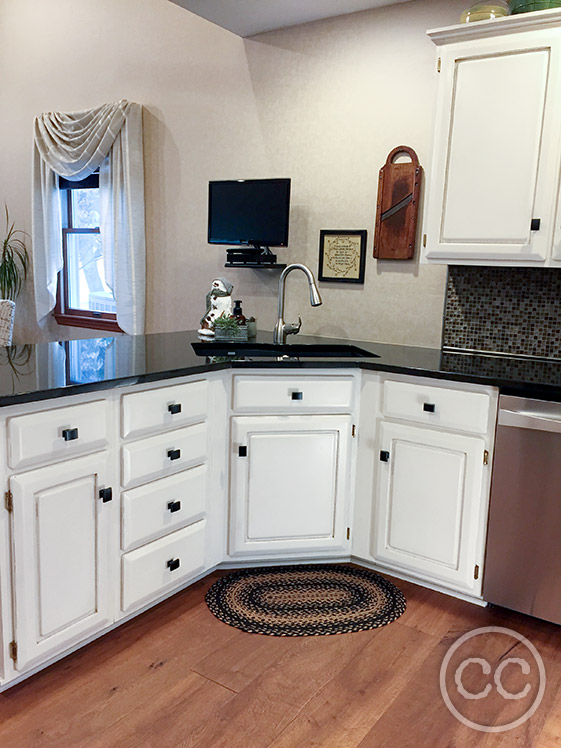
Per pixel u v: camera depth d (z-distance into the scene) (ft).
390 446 8.09
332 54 10.16
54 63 13.84
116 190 12.66
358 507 8.52
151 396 6.77
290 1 9.47
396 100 9.64
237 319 9.85
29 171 14.70
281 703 5.94
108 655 6.59
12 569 5.57
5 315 11.14
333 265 10.48
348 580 8.35
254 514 8.23
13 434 5.39
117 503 6.57
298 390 8.08
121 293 12.89
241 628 7.15
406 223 9.62
